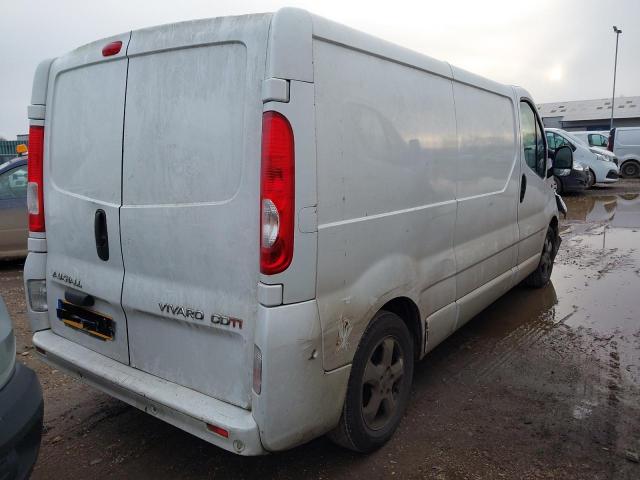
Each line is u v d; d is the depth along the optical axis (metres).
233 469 2.90
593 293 6.09
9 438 2.11
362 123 2.61
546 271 6.27
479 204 4.00
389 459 2.96
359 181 2.60
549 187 5.92
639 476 2.80
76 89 2.95
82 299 3.00
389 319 2.93
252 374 2.34
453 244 3.65
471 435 3.20
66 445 3.15
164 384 2.65
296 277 2.28
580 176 15.28
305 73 2.24
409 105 3.02
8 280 7.21
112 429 3.33
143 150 2.62
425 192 3.21
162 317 2.63
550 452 3.02
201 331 2.51
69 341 3.19
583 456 2.98
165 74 2.52
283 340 2.25
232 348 2.42
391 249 2.89
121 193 2.73
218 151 2.37
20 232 7.91
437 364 4.22
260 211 2.25
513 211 4.80
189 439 3.21
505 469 2.87
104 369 2.84
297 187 2.23
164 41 2.51
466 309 3.96
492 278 4.46
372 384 2.88
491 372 4.07
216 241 2.39
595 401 3.60
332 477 2.81
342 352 2.54
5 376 2.21
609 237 9.38
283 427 2.31
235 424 2.29
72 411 3.55
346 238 2.52
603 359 4.29
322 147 2.36
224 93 2.34
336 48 2.45
